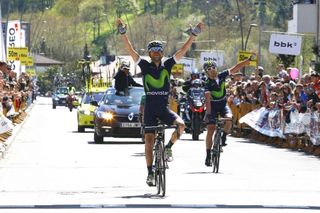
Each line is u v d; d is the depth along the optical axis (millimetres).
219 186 19422
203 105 37375
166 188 18953
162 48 17688
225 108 23203
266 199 17219
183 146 33406
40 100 167000
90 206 16000
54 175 21891
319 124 29062
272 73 117500
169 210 15539
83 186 19391
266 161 26672
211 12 182125
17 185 19594
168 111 17750
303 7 64500
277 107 34562
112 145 34000
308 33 64562
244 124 41000
